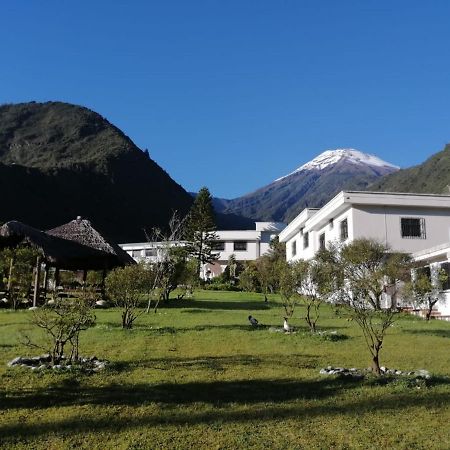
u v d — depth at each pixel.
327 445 5.21
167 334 12.58
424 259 22.61
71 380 7.68
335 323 16.31
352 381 7.91
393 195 25.97
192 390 7.31
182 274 22.91
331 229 29.33
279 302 25.34
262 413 6.24
